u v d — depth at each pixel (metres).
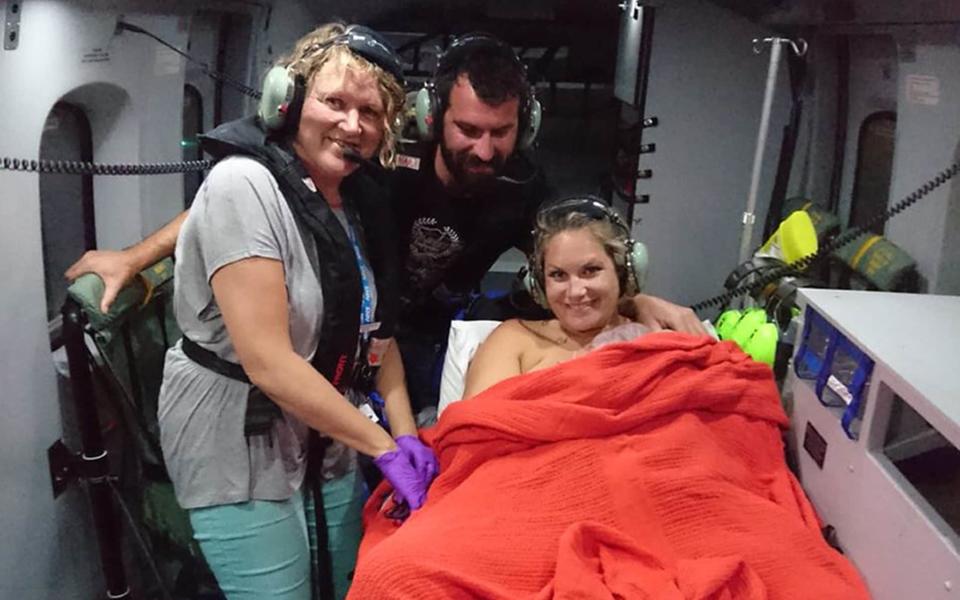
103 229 2.68
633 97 3.39
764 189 3.42
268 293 1.69
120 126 2.57
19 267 2.02
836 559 1.63
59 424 2.26
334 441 2.03
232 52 3.49
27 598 2.17
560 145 4.74
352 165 1.76
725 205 3.44
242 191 1.67
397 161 2.26
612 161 4.02
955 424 1.34
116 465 2.54
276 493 1.91
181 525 2.48
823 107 3.27
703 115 3.34
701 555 1.60
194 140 3.32
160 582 2.34
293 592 1.99
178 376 1.87
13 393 2.04
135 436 2.39
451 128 2.11
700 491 1.67
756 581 1.50
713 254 3.50
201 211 1.72
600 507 1.67
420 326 2.55
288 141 1.77
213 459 1.87
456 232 2.37
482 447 1.80
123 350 2.34
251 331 1.69
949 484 1.65
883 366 1.58
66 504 2.33
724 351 1.94
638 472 1.68
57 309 2.50
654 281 3.54
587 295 2.00
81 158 2.57
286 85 1.68
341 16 4.34
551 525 1.64
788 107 3.31
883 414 1.62
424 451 1.94
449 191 2.30
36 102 2.02
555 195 2.50
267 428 1.85
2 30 1.84
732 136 3.36
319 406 1.75
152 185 2.78
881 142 3.06
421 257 2.41
